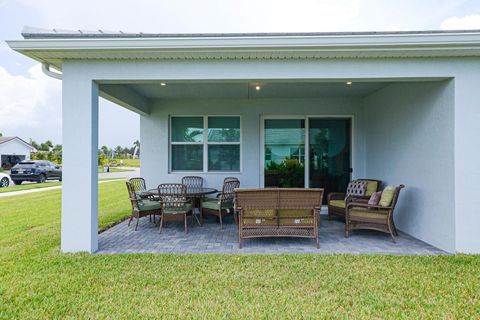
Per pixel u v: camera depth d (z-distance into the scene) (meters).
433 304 2.67
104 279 3.17
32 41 3.65
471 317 2.48
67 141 4.05
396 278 3.18
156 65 4.09
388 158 5.86
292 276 3.24
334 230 5.39
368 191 5.97
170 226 5.82
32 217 6.61
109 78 4.06
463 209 3.96
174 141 7.33
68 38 3.84
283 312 2.55
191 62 4.09
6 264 3.59
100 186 14.45
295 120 7.24
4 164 28.19
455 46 3.69
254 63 4.09
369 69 4.02
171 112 7.20
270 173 7.25
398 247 4.34
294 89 6.14
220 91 6.30
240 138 7.25
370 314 2.53
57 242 4.52
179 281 3.13
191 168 7.33
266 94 6.63
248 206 4.35
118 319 2.45
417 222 4.84
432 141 4.44
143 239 4.80
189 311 2.57
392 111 5.68
